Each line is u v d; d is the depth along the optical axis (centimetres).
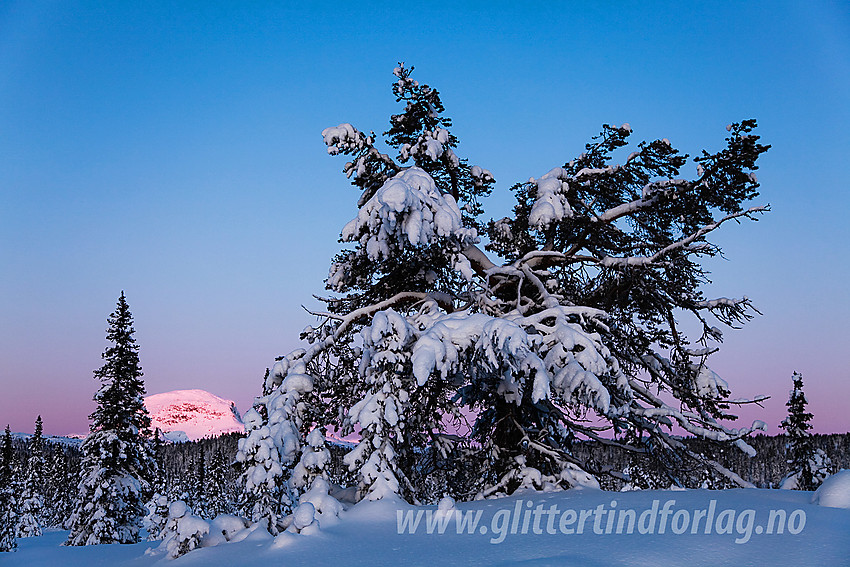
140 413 4050
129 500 3900
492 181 2002
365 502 1323
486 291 1809
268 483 1360
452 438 1770
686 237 1755
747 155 1644
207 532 1164
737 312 1928
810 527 866
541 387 1381
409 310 1828
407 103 1962
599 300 2027
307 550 957
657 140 1867
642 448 1898
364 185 1948
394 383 1463
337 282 1950
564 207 1909
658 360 2045
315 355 1738
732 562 718
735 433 1748
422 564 812
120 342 4069
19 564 1881
